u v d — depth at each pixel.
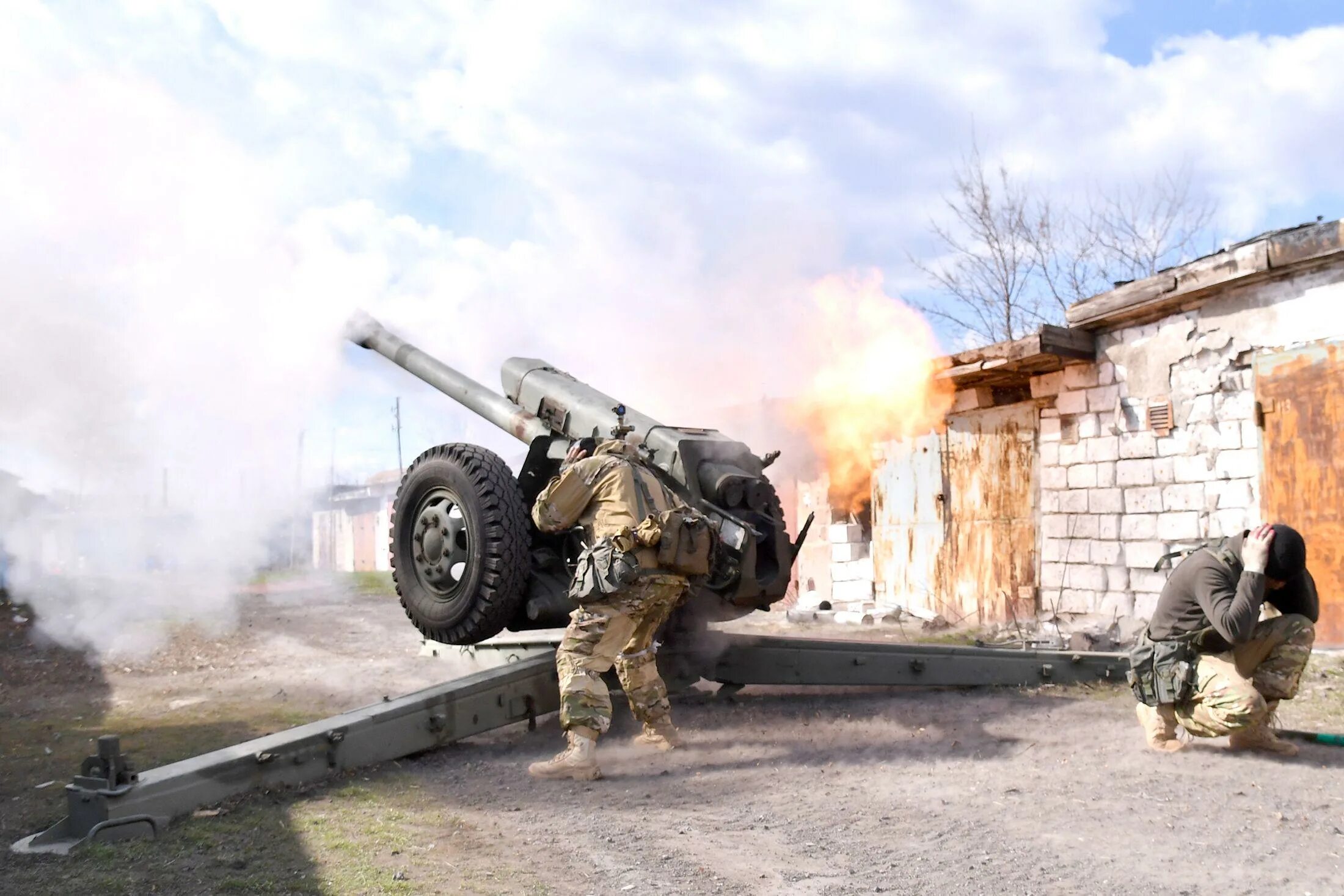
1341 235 7.29
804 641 5.77
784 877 2.88
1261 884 2.77
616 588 4.25
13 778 4.11
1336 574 7.48
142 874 2.81
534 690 4.93
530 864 3.00
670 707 5.67
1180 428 8.68
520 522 5.23
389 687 6.46
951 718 5.25
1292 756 4.26
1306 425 7.71
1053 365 9.77
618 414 4.80
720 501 4.84
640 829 3.40
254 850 3.05
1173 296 8.49
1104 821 3.39
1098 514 9.40
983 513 10.78
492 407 6.14
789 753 4.57
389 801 3.72
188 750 4.66
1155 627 4.40
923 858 3.04
